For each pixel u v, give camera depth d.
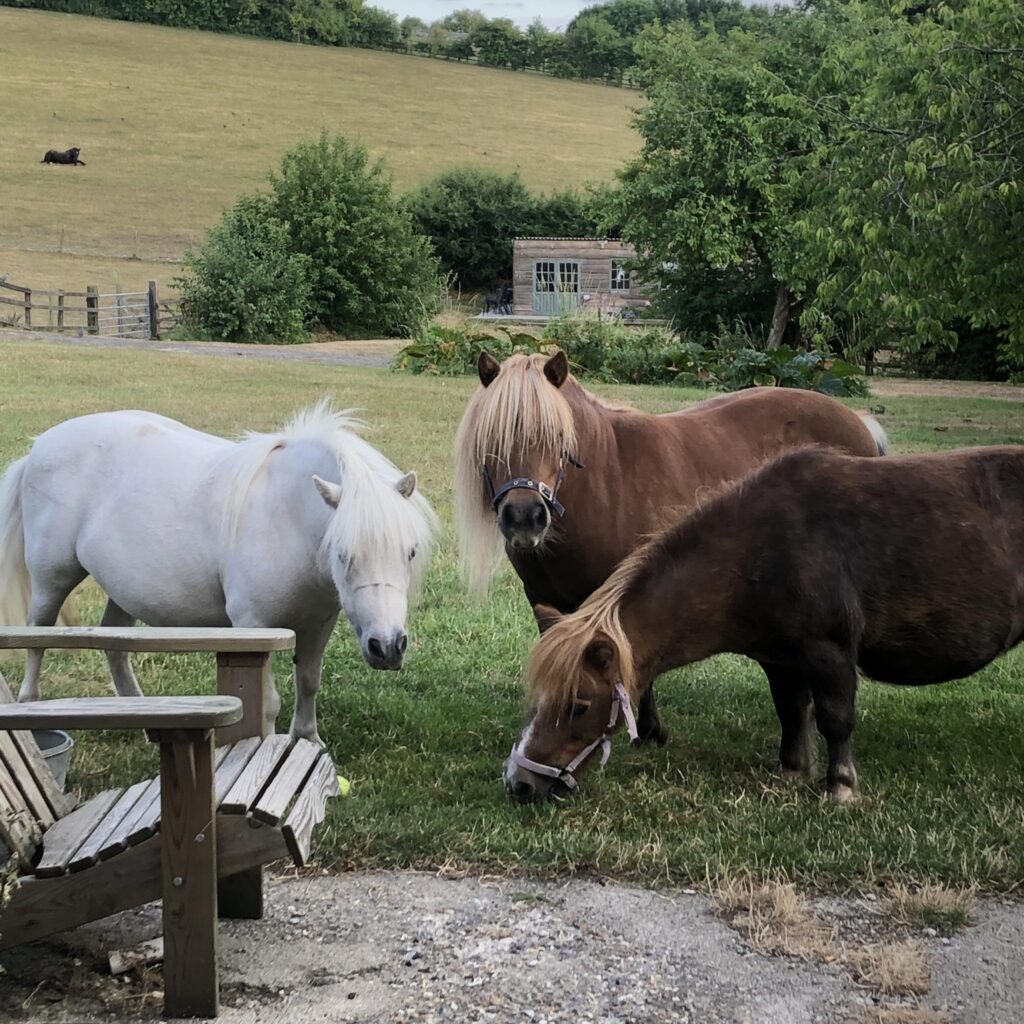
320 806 3.32
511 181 51.94
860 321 16.98
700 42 33.44
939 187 12.47
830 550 4.50
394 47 100.12
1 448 11.20
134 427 5.18
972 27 12.55
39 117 63.62
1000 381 29.45
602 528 5.06
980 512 4.61
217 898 3.38
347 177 34.56
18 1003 3.18
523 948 3.54
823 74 15.08
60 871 3.09
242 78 79.38
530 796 4.30
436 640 7.05
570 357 22.12
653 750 5.39
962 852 4.16
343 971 3.39
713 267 31.12
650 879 4.02
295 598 4.73
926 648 4.63
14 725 2.93
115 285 38.03
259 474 4.77
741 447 5.72
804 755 5.05
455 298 48.88
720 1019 3.18
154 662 6.54
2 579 5.34
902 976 3.37
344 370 21.61
